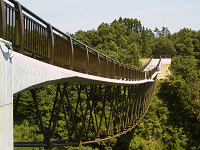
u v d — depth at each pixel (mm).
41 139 33062
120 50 87375
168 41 131250
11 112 5016
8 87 4844
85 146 38750
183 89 48781
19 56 5328
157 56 130625
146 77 37188
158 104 50219
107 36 100688
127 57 78125
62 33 9656
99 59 14633
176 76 53812
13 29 6141
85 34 112000
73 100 37500
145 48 125312
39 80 6297
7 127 4832
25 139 32781
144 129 43625
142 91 33469
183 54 85062
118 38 104062
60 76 7910
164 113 47781
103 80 14000
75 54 11070
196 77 51594
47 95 37625
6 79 4754
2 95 4594
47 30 8359
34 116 36500
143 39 129125
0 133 4531
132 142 40469
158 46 130875
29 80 5754
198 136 44438
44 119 35938
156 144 42406
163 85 57562
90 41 100125
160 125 45812
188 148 41656
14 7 6258
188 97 47219
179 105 48469
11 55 4941
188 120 46875
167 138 42688
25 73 5547
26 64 5594
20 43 6180
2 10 5219
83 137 14523
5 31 5301
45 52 8148
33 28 7270
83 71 12391
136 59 79562
